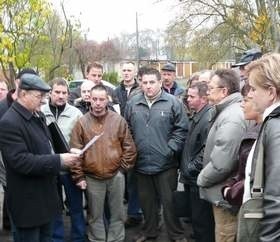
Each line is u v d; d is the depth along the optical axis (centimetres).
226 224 384
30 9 1175
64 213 634
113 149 484
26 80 350
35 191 354
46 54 1469
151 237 530
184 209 502
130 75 665
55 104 523
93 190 488
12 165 343
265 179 208
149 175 511
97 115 484
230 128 368
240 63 478
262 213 209
